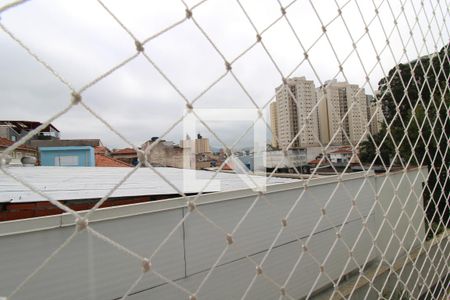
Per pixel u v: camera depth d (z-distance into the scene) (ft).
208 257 7.68
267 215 9.09
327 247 10.78
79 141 31.07
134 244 6.44
